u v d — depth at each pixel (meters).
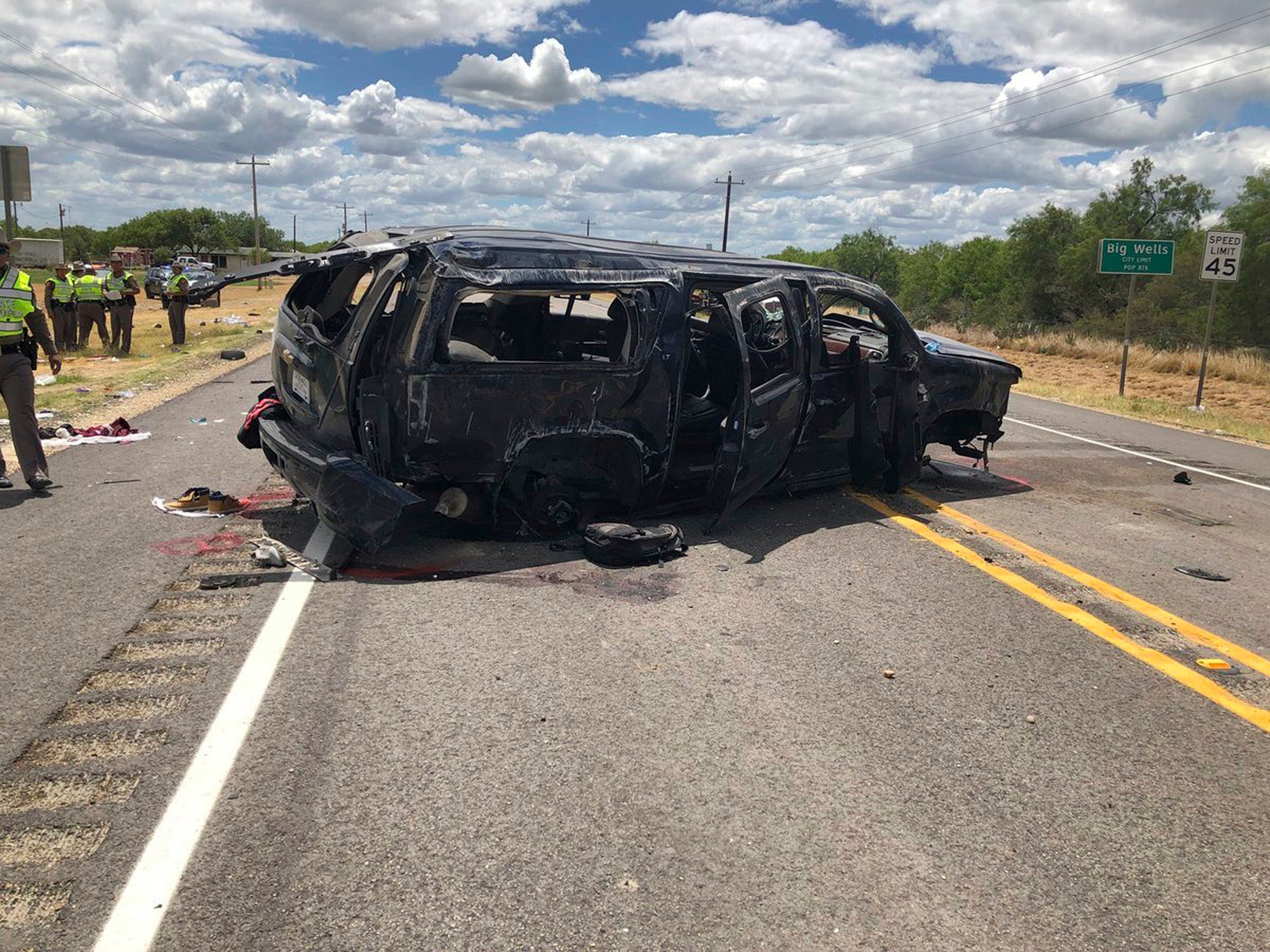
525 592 4.90
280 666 3.89
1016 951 2.41
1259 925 2.56
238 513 6.17
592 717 3.57
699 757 3.31
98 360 16.55
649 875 2.64
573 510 5.89
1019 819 3.03
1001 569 5.73
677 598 4.94
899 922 2.50
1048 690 4.04
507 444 5.23
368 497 4.85
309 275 6.38
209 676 3.78
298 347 5.66
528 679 3.88
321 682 3.76
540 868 2.65
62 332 17.58
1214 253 16.33
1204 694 4.09
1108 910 2.60
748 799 3.06
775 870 2.69
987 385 7.90
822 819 2.97
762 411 5.82
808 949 2.38
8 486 6.79
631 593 4.97
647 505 6.05
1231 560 6.29
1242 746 3.62
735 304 5.59
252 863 2.62
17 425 6.64
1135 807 3.14
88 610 4.45
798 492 7.14
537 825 2.86
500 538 5.76
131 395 11.97
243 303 43.41
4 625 4.25
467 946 2.33
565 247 5.47
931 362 7.47
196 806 2.88
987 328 37.59
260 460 7.93
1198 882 2.74
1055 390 18.14
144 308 35.56
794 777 3.21
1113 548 6.40
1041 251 43.44
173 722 3.40
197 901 2.46
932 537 6.35
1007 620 4.86
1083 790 3.24
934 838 2.89
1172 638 4.75
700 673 4.02
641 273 5.61
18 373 6.55
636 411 5.61
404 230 5.98
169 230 141.75
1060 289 41.97
